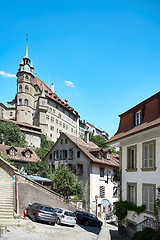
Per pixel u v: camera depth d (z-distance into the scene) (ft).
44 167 115.85
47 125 284.00
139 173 52.70
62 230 56.75
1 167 85.81
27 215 63.82
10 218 53.26
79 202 98.43
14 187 67.31
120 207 55.72
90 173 108.68
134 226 51.85
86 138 142.20
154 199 45.83
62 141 129.08
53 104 300.81
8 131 189.26
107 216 109.50
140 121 51.96
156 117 45.37
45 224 59.16
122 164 61.52
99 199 110.73
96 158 116.57
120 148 63.21
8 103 318.86
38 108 282.36
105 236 57.06
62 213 65.31
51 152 134.72
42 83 325.83
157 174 45.73
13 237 40.34
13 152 127.44
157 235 39.14
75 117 362.12
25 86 277.23
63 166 106.52
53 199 79.56
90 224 76.38
